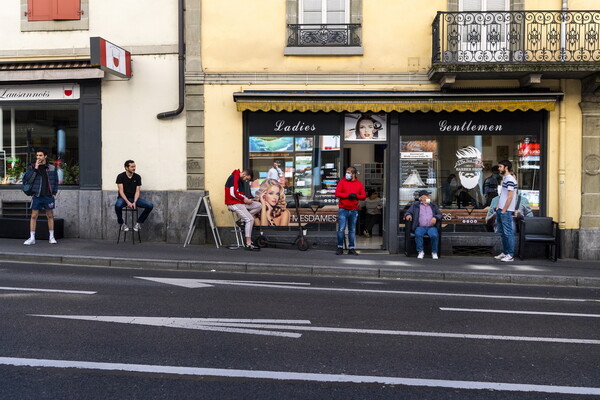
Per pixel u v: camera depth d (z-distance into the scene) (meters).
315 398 3.95
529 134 12.31
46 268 9.48
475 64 11.30
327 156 12.53
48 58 12.87
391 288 8.49
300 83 12.41
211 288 7.94
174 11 12.63
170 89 12.67
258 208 12.08
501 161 11.20
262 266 9.90
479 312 6.80
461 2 12.39
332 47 12.32
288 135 12.54
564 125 12.04
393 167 12.37
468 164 12.45
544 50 11.62
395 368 4.61
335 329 5.80
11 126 13.27
